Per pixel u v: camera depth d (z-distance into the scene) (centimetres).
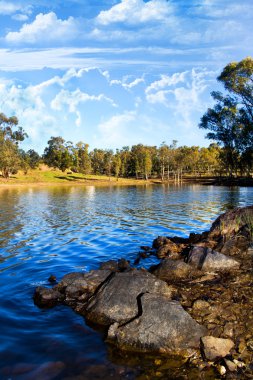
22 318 784
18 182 9875
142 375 568
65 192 6750
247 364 584
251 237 1206
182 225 2333
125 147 14800
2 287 1005
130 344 659
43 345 662
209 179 11912
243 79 4516
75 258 1381
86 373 573
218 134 5200
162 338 655
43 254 1452
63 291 930
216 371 576
